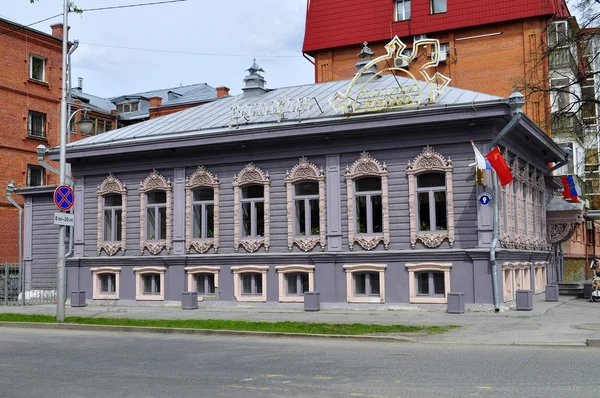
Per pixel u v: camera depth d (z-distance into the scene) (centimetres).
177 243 2808
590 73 2962
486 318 2092
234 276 2683
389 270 2422
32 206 3453
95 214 3011
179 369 1212
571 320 2008
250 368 1213
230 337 1758
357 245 2484
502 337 1625
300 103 2620
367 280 2472
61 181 2169
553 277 3506
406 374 1123
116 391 1016
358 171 2489
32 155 4769
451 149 2362
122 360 1333
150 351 1471
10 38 4644
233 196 2722
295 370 1184
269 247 2641
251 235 2695
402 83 2894
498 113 2228
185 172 2823
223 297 2700
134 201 2928
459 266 2320
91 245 3009
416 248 2394
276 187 2644
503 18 4153
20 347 1558
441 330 1764
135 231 2914
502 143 2481
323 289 2514
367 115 2428
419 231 2403
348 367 1208
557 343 1498
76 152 2967
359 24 4628
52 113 4953
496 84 4188
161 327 1900
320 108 2591
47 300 3100
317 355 1374
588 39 2842
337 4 4750
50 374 1173
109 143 2902
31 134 4784
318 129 2492
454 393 962
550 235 3397
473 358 1300
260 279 2669
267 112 2680
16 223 4572
